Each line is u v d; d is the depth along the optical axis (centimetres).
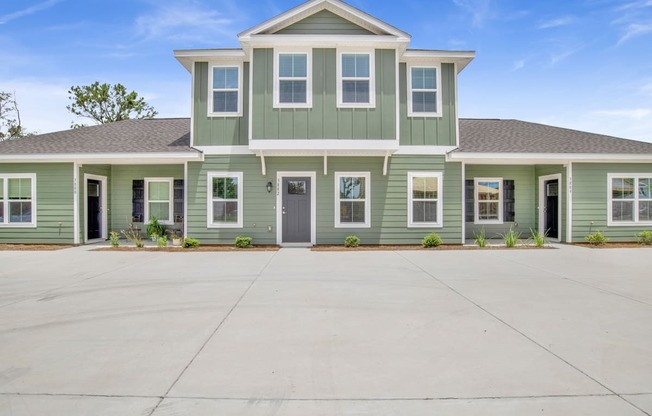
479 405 325
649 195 1458
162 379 370
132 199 1598
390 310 594
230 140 1365
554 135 1595
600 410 316
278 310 594
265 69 1279
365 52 1291
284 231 1371
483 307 607
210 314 574
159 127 1664
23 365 400
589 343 457
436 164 1381
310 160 1369
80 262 1040
